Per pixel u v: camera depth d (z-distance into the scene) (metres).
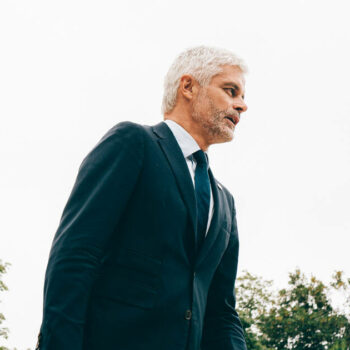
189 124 2.27
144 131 1.96
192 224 1.86
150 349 1.65
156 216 1.80
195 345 1.79
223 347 2.22
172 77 2.36
